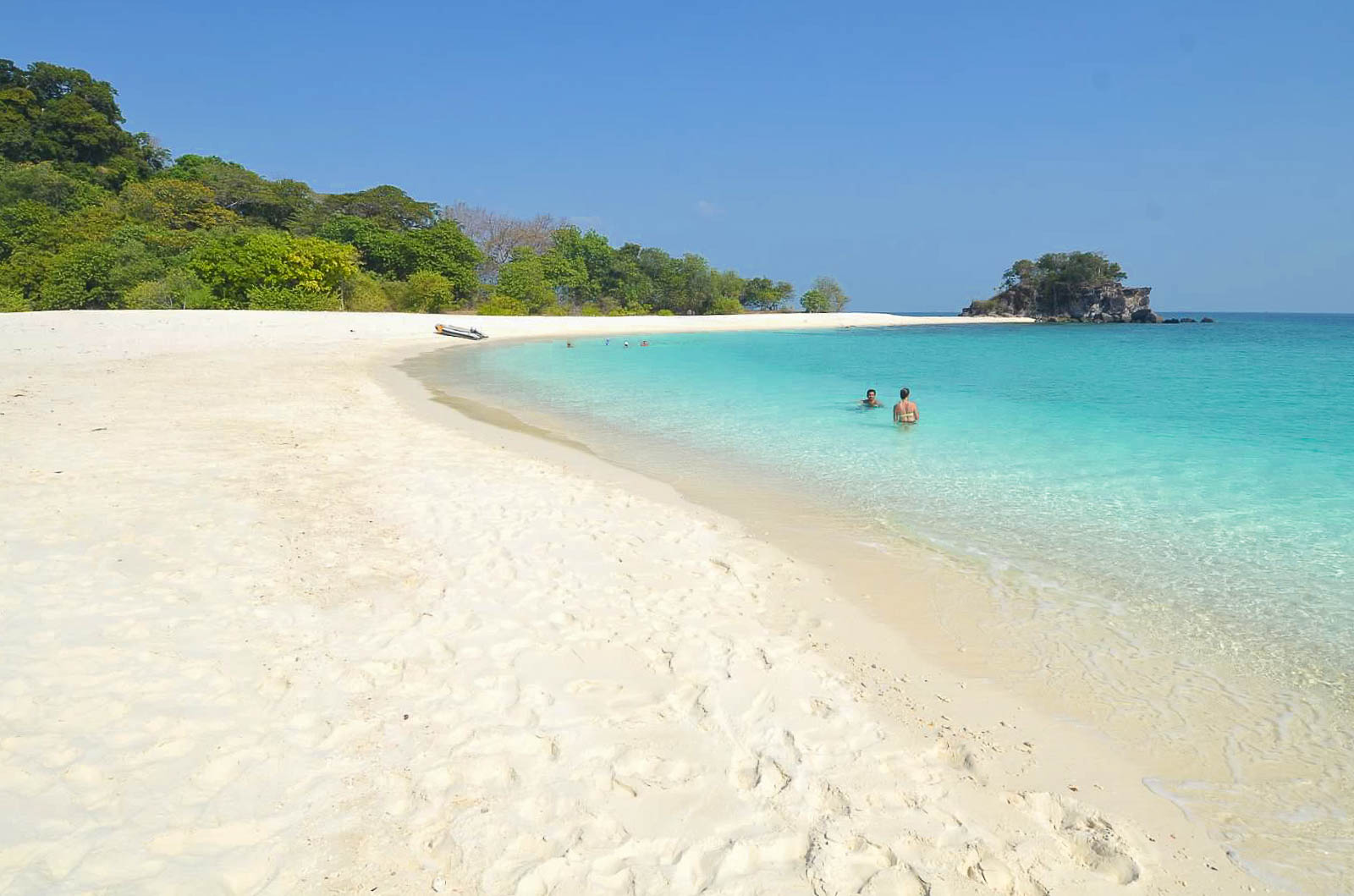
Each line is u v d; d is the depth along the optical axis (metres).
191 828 3.44
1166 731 4.61
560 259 76.56
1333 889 3.37
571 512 8.64
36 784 3.66
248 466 10.04
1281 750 4.43
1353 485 9.94
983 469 11.14
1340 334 59.41
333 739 4.18
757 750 4.23
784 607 6.30
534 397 18.88
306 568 6.61
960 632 5.91
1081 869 3.44
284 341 30.69
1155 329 73.00
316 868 3.25
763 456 12.06
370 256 60.53
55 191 59.59
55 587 5.91
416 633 5.49
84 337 26.16
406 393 18.72
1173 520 8.59
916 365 29.14
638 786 3.89
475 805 3.70
